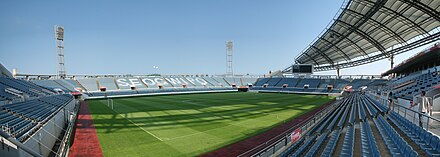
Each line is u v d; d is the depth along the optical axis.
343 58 56.91
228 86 68.56
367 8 29.11
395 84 36.16
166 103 32.91
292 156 7.85
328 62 63.12
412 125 9.50
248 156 10.52
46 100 20.89
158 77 62.28
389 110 15.41
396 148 7.89
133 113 23.17
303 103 33.56
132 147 11.74
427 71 29.69
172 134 14.38
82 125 17.19
